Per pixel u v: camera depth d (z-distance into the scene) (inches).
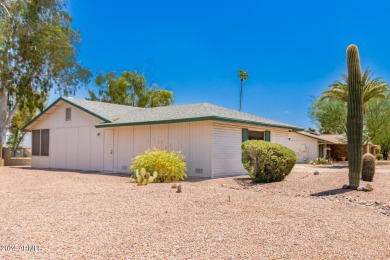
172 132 611.5
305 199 345.4
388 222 247.9
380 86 882.1
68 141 800.9
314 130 1846.7
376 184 454.0
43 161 862.5
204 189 395.5
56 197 332.8
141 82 1717.5
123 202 303.0
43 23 1035.3
